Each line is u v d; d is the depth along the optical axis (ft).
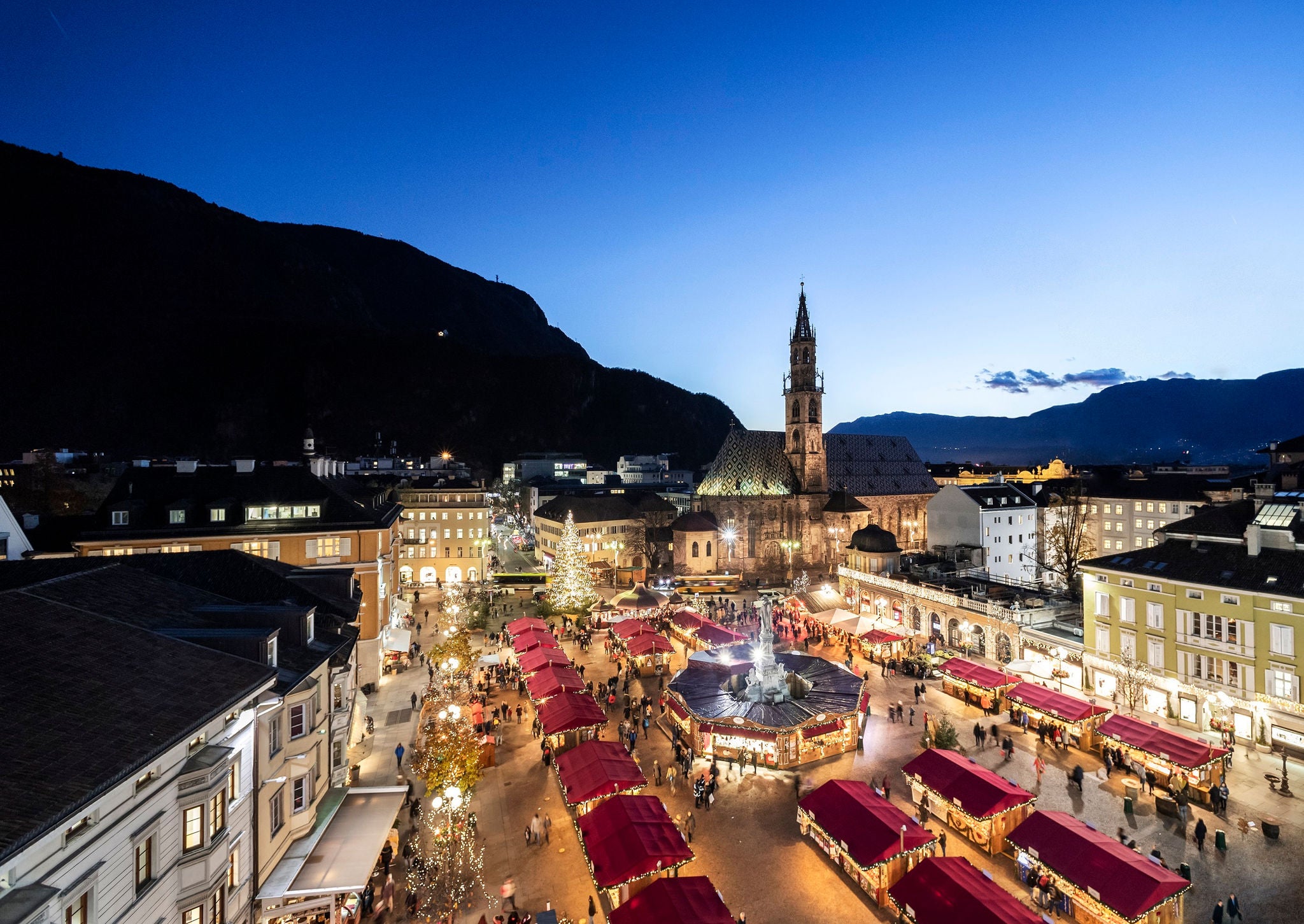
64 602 83.05
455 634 205.57
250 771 86.74
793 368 433.89
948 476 625.41
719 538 390.01
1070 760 142.31
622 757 127.03
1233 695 151.23
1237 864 104.47
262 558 145.07
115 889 61.21
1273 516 161.99
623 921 84.28
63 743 59.31
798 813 119.03
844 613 231.09
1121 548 352.08
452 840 113.39
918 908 86.53
